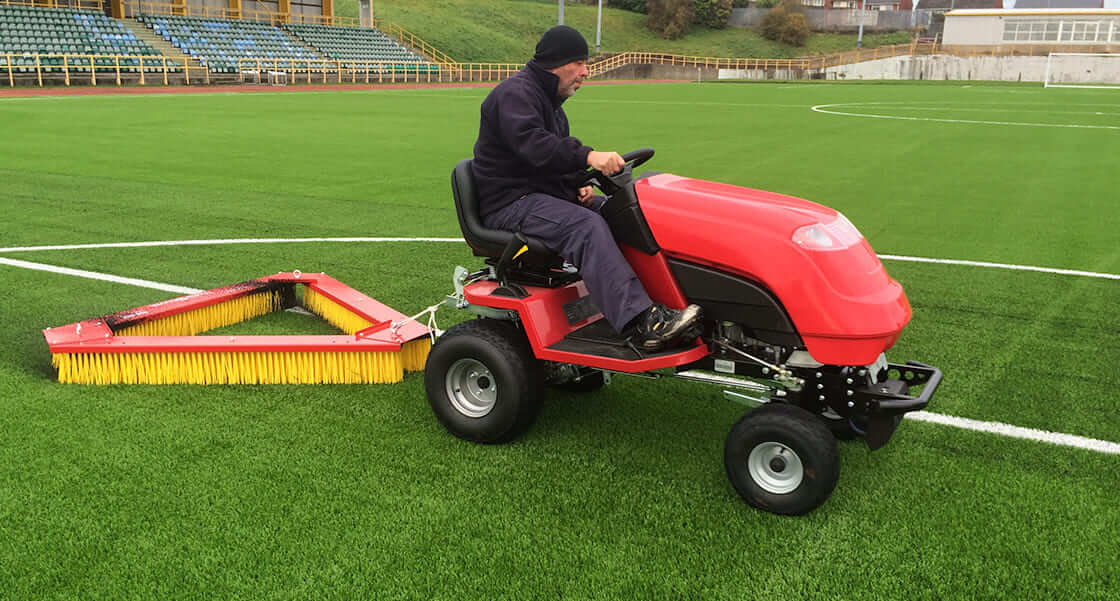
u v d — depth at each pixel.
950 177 10.45
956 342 4.43
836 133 16.34
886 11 62.16
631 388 3.81
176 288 5.26
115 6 34.22
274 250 6.31
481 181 3.31
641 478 2.97
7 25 29.42
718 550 2.53
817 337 2.68
